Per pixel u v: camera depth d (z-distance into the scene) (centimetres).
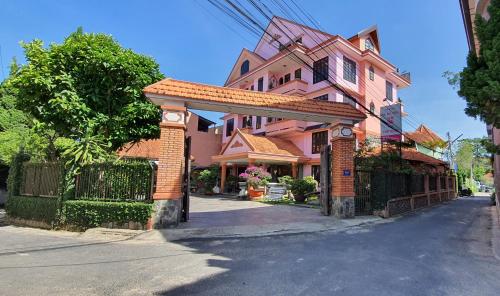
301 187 1748
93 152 909
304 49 2295
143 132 1049
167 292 413
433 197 2084
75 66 929
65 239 764
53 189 952
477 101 722
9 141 1289
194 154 3109
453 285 455
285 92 2409
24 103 929
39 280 454
